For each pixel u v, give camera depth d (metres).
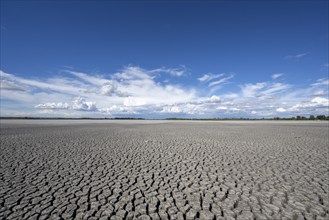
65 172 5.48
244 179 4.97
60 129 19.16
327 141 10.98
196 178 5.04
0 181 4.76
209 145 9.66
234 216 3.32
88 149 8.60
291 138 12.26
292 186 4.53
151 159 6.92
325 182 4.77
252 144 9.95
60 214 3.33
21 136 12.98
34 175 5.21
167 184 4.64
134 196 4.02
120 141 10.91
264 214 3.36
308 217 3.27
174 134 14.65
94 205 3.64
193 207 3.59
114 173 5.42
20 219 3.17
